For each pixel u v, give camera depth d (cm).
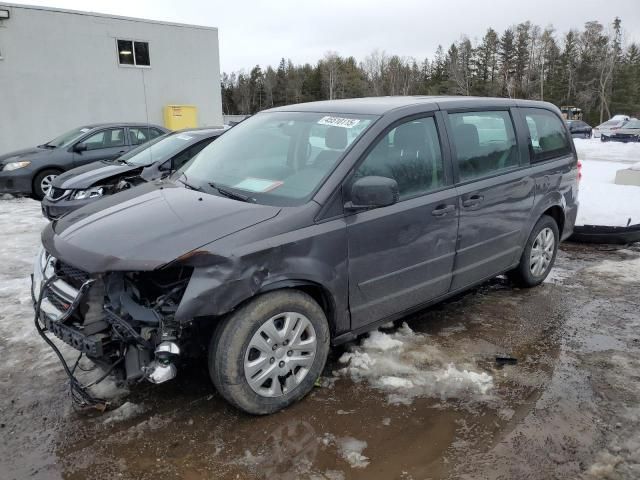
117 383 323
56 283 295
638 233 646
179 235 272
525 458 262
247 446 269
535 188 454
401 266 346
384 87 8588
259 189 326
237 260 266
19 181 989
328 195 305
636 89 7462
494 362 356
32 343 375
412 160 355
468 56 8388
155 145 754
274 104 8862
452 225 374
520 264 475
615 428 285
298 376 303
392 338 386
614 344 386
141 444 271
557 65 7994
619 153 2281
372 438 276
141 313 264
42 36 1650
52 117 1711
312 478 247
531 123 469
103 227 293
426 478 249
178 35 1941
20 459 260
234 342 273
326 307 318
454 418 293
